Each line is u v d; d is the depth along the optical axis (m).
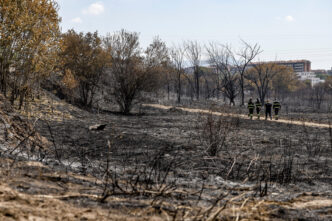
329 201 5.46
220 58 61.91
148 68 33.78
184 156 9.75
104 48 32.38
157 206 4.22
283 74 90.75
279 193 6.02
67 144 10.83
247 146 12.62
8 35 17.20
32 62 18.08
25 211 3.25
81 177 5.52
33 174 4.96
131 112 35.66
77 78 28.47
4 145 7.19
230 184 6.55
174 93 85.75
